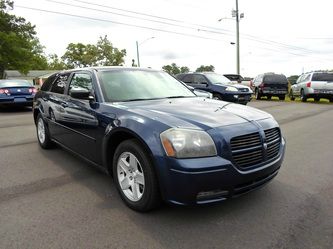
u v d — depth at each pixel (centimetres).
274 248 290
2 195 413
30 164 547
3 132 860
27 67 5662
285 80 2120
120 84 468
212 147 316
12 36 5150
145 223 336
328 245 294
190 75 1559
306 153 622
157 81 514
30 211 366
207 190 313
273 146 377
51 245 297
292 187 434
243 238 307
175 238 308
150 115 356
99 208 372
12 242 302
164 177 319
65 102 518
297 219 342
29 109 1495
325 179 468
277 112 1342
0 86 1367
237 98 1403
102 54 6206
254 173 334
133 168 360
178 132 320
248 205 376
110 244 299
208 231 320
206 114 365
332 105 1712
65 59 7131
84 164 544
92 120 429
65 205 382
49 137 627
